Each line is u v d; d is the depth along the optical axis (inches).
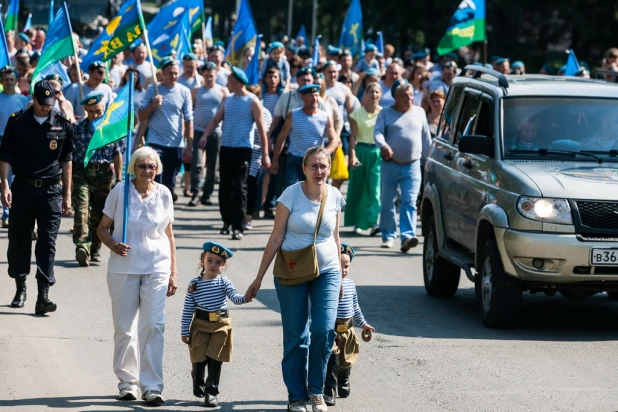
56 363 729.0
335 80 1519.4
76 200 1082.1
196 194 1578.5
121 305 655.1
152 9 6043.3
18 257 885.2
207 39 2731.3
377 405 651.5
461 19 1593.3
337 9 5841.5
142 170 653.9
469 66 1035.3
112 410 628.4
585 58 4229.8
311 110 1242.0
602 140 906.7
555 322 904.3
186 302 644.1
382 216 1285.7
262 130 1275.8
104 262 1117.7
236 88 1280.8
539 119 914.7
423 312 932.6
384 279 1095.0
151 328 649.6
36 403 637.3
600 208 824.9
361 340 818.2
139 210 654.5
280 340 813.2
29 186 866.8
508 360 764.0
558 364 754.8
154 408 636.1
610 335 853.2
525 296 1042.1
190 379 703.7
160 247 658.8
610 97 935.0
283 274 622.8
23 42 2190.0
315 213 625.0
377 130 1248.2
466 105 1008.2
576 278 823.1
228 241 1286.9
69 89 1272.1
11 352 749.3
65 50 1288.1
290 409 628.4
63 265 1095.6
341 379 665.6
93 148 692.1
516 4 4104.3
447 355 775.7
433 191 1016.2
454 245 994.1
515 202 837.2
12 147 865.5
